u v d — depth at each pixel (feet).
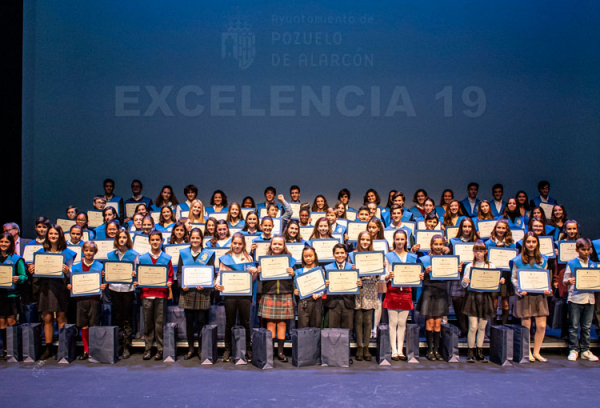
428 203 23.35
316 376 15.57
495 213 25.46
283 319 17.07
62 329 16.98
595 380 15.39
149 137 28.53
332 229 21.03
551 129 28.73
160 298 17.25
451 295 18.76
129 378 15.37
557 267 19.36
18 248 19.70
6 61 27.43
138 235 19.15
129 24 28.40
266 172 28.66
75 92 28.37
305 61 28.50
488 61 28.53
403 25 28.48
